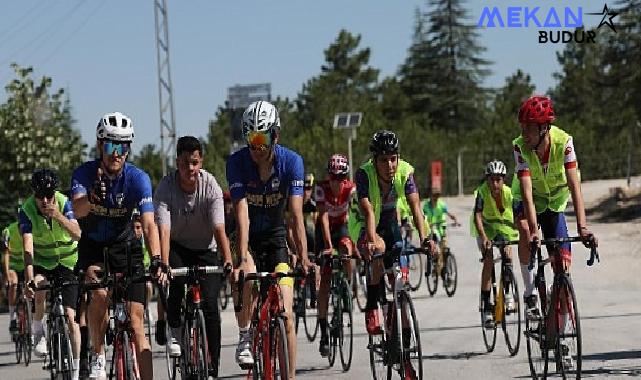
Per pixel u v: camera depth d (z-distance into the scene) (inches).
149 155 5723.4
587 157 5285.4
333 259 852.0
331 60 7573.8
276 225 663.8
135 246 681.0
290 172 645.3
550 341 649.6
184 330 669.9
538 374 701.3
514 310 848.9
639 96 4539.9
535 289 709.3
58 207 792.3
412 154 5251.0
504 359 831.7
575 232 2363.4
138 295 622.5
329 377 802.2
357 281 1396.4
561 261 646.5
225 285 1571.1
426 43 7662.4
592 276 1565.0
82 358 685.9
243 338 683.4
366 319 703.1
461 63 7623.0
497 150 5349.4
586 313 1130.7
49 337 778.2
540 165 679.7
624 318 1061.8
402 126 5605.3
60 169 2495.1
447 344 942.4
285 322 614.2
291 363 616.1
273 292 617.6
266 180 644.7
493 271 880.3
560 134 677.9
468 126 7539.4
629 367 741.3
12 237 1040.8
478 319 1146.0
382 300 679.7
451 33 7578.7
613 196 3304.6
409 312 631.2
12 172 2421.3
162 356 994.1
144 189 647.1
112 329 641.6
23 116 2439.7
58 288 750.5
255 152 631.2
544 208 706.8
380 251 676.1
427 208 1534.2
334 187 1018.7
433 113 7568.9
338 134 4899.1
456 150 5305.1
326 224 967.0
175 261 699.4
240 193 642.8
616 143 5251.0
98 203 651.5
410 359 634.2
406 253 651.5
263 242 663.8
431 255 651.5
